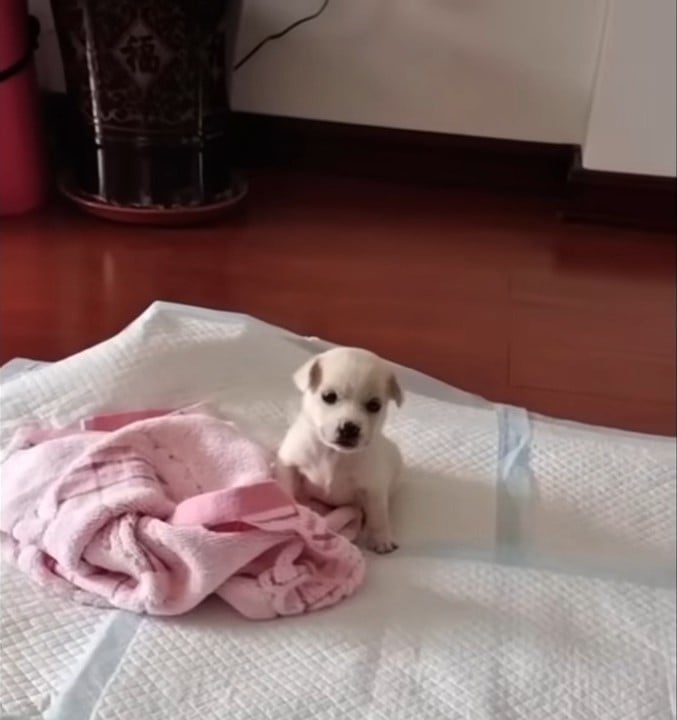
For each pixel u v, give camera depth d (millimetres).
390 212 1511
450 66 1534
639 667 743
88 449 788
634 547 849
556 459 925
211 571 720
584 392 1152
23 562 750
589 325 1281
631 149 1487
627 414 1122
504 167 1590
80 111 1400
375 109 1577
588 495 893
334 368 772
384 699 686
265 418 923
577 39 1493
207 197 1431
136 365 917
